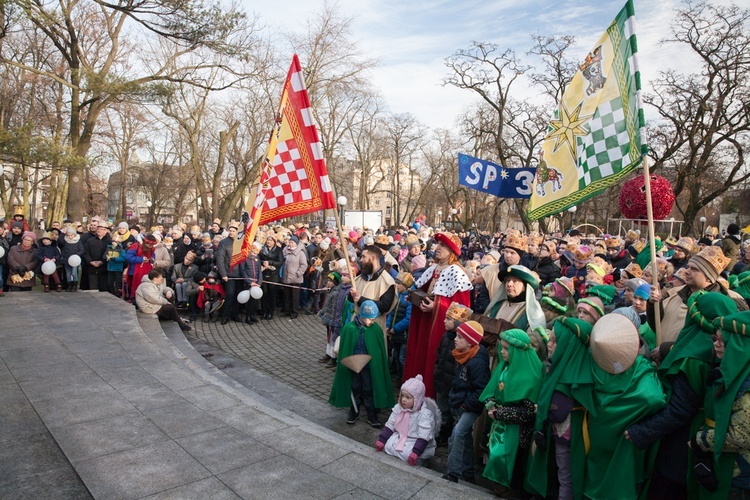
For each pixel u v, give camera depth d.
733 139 24.03
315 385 6.64
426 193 53.31
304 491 3.36
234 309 10.55
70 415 4.48
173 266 11.90
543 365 3.80
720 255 3.77
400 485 3.49
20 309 8.81
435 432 4.41
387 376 5.27
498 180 6.32
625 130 4.23
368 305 5.16
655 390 3.18
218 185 31.09
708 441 2.88
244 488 3.36
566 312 4.34
